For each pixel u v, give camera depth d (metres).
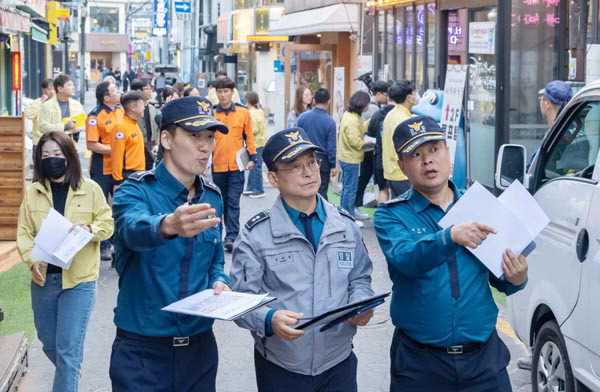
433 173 4.29
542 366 5.78
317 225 4.38
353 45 23.06
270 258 4.29
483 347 4.28
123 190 4.27
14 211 10.94
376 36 20.55
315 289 4.29
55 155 5.81
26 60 30.28
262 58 34.84
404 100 10.97
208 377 4.39
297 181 4.29
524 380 6.71
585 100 5.61
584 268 5.05
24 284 9.87
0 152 10.82
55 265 5.65
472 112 14.75
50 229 5.49
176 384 4.29
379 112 13.50
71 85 13.52
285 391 4.30
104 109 10.88
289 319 4.03
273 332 4.09
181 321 4.25
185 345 4.28
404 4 18.48
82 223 5.68
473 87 14.70
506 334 7.94
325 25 22.30
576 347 5.17
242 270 4.32
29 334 7.98
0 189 10.89
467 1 15.01
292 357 4.25
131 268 4.28
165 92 18.64
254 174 16.12
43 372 7.00
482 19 14.62
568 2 13.42
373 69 20.66
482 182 14.40
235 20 39.31
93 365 7.15
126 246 4.24
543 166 6.11
